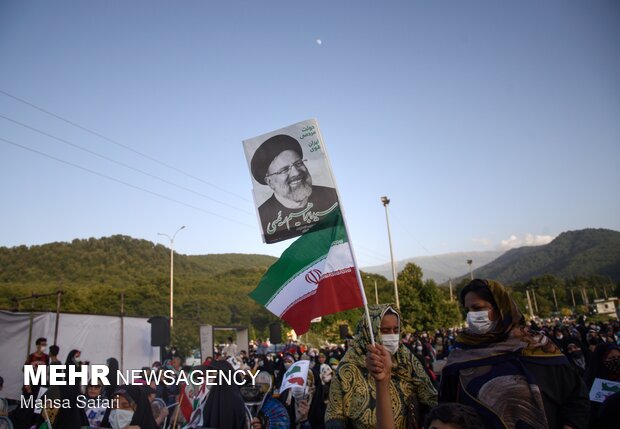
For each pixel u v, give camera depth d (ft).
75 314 53.78
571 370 9.20
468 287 10.05
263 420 17.42
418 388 11.02
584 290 387.75
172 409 25.29
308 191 12.29
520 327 9.50
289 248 12.59
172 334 101.65
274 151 12.73
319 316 11.71
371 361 8.89
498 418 8.73
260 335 146.82
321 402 19.75
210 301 153.48
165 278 177.68
